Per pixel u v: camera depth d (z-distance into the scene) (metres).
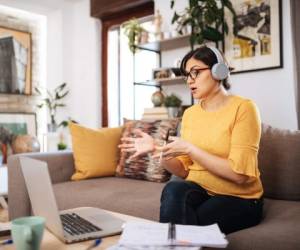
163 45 3.11
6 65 3.77
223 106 1.43
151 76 3.25
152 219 1.57
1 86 3.72
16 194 2.01
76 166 2.30
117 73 3.86
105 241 0.98
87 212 1.27
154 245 0.81
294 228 1.20
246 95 2.71
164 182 2.12
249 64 2.67
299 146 1.70
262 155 1.76
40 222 0.82
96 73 3.94
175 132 2.23
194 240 0.82
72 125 2.36
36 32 4.09
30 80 4.00
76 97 4.14
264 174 1.75
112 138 2.40
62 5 4.03
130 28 3.15
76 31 4.12
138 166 2.22
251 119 1.33
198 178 1.41
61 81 4.04
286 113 2.51
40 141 4.00
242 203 1.28
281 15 2.51
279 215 1.41
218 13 2.64
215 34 2.67
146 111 2.93
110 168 2.34
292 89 2.47
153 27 3.22
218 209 1.25
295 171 1.68
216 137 1.39
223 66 1.40
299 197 1.67
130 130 2.38
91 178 2.28
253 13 2.65
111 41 3.92
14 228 0.80
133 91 3.54
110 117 3.92
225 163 1.27
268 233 1.16
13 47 3.84
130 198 1.74
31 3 3.82
